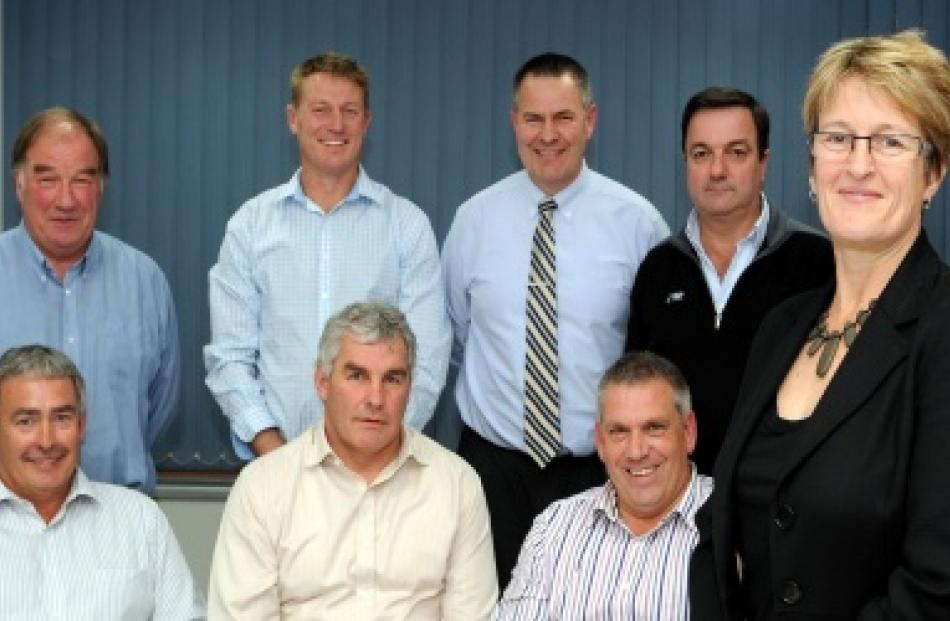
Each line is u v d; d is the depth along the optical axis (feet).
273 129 15.57
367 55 15.51
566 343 12.55
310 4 15.47
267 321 12.30
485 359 12.76
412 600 10.25
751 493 6.40
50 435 10.03
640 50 15.47
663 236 12.94
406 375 10.11
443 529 10.28
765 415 6.51
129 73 15.56
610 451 9.77
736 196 11.58
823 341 6.42
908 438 5.75
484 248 12.84
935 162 5.98
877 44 5.96
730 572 6.62
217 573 10.19
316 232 12.30
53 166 11.17
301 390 12.16
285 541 10.14
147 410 12.29
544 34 15.47
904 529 5.78
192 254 15.64
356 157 12.25
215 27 15.53
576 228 12.71
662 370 9.84
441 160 15.56
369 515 10.23
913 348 5.83
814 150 6.14
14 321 11.58
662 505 9.76
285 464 10.27
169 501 15.55
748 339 11.53
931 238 15.57
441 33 15.48
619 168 15.56
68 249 11.50
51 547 10.29
